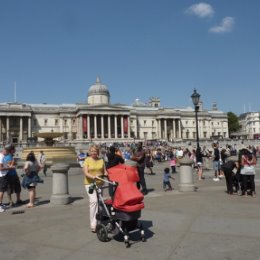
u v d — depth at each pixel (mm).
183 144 120562
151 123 174625
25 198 22656
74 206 18641
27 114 152000
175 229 13086
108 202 12188
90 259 10117
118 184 11539
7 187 19219
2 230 13750
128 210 11070
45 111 160500
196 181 30359
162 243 11398
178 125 177000
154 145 111188
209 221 14203
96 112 153625
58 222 14859
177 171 43281
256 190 23172
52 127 160875
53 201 19203
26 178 19062
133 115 170250
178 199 19703
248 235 12094
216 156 31828
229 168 21531
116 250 10828
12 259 10352
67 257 10367
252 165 20656
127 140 148000
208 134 189875
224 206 17312
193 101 38469
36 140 138000
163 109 176750
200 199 19469
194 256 10102
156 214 15703
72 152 51156
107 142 138375
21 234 13102
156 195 21812
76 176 38812
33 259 10312
